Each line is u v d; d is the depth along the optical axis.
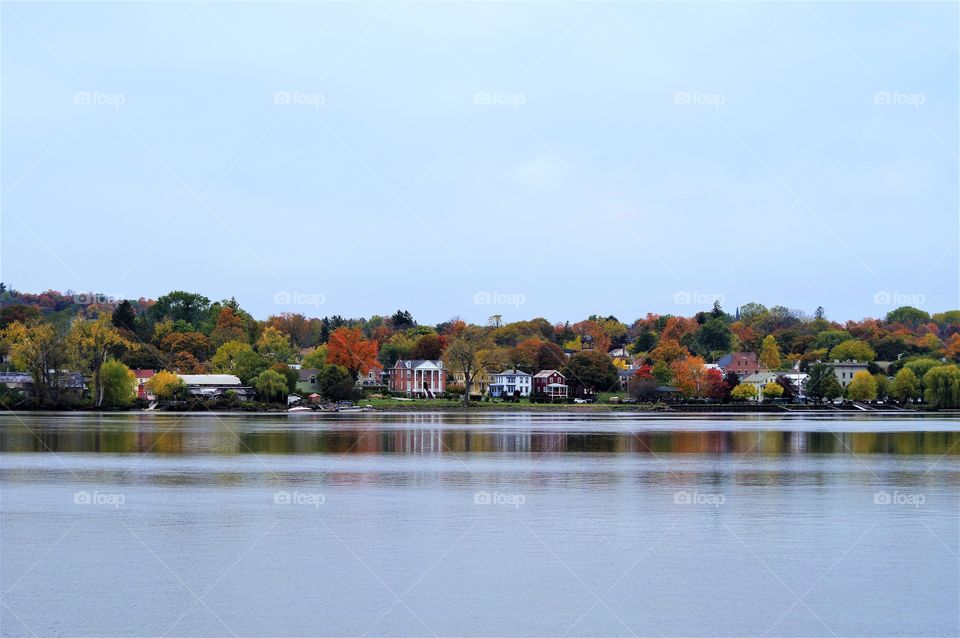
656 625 33.88
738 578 39.47
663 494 59.84
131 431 109.94
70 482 64.19
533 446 94.19
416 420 146.00
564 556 42.69
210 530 47.78
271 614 34.69
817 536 47.12
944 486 64.50
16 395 156.88
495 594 37.09
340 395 186.50
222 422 131.75
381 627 33.38
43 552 43.16
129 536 46.41
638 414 184.12
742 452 89.06
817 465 77.62
